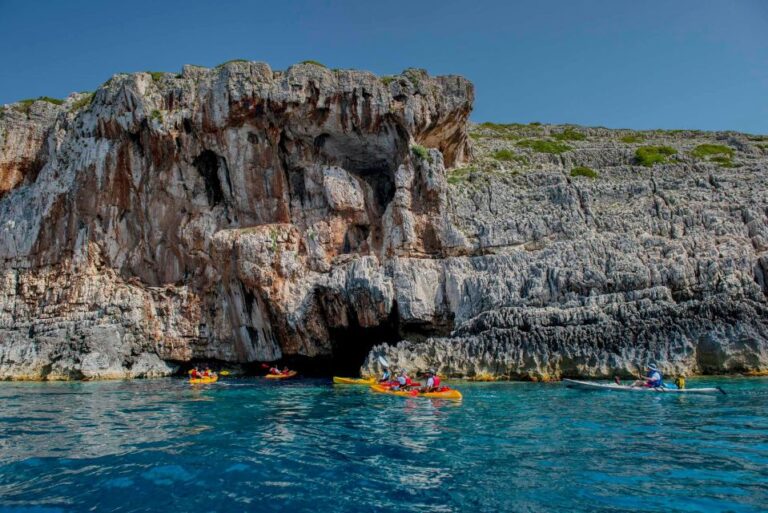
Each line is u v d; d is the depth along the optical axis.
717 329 24.28
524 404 18.55
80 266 35.06
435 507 8.80
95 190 35.28
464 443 12.95
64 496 9.52
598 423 15.02
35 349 33.81
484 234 30.36
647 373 23.25
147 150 34.41
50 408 19.66
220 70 33.28
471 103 34.25
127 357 33.97
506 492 9.40
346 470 10.83
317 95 32.06
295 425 15.59
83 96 42.53
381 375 27.22
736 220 29.02
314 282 31.27
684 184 32.62
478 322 27.11
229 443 13.27
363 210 33.34
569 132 49.28
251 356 33.78
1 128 40.06
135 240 35.84
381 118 32.38
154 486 9.99
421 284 29.45
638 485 9.56
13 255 37.28
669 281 25.89
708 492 9.12
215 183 35.12
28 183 40.03
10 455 12.23
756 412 16.08
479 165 37.16
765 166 34.53
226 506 9.00
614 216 30.62
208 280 34.50
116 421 16.67
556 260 28.06
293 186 34.22
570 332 25.11
